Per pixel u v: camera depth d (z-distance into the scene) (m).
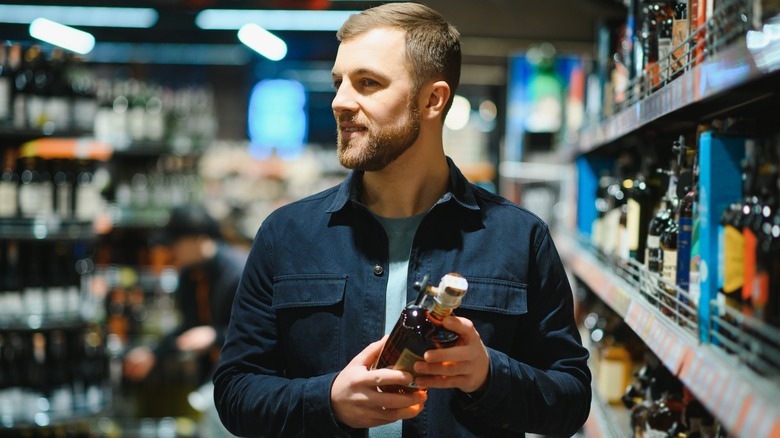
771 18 1.04
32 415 4.11
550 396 1.65
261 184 8.31
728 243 1.39
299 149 8.81
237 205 7.75
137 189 6.30
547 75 5.75
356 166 1.67
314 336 1.75
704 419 1.93
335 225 1.80
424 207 1.80
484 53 5.08
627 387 2.62
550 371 1.73
